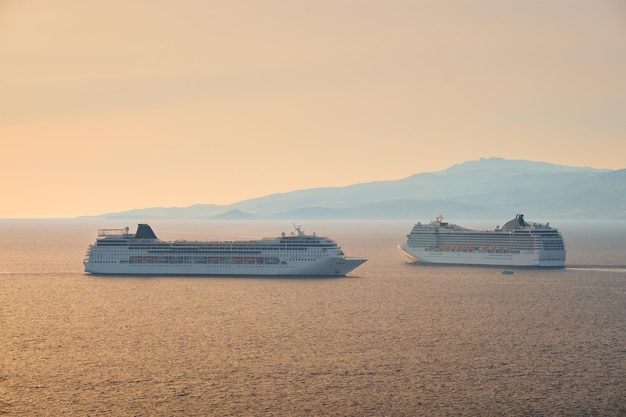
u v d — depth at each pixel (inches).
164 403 6156.5
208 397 6294.3
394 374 6884.8
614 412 5989.2
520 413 5979.3
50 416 5895.7
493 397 6304.1
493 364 7194.9
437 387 6540.4
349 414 5954.7
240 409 6038.4
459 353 7588.6
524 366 7126.0
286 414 5949.8
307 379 6737.2
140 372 6929.1
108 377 6786.4
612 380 6717.5
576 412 5989.2
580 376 6830.7
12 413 5954.7
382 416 5920.3
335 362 7253.9
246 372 6934.1
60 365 7155.5
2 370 6993.1
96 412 5974.4
